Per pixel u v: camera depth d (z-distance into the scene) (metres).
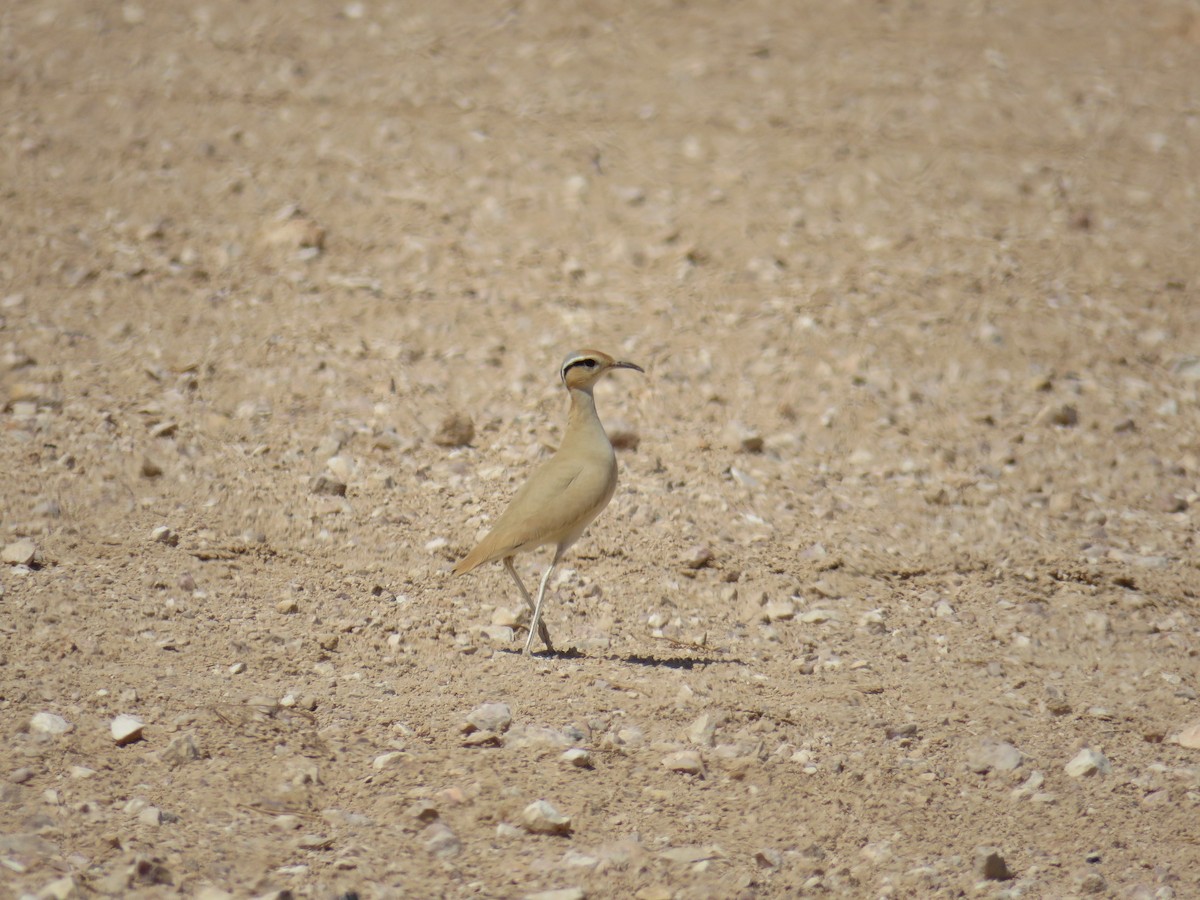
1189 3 27.91
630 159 20.47
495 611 10.39
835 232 18.62
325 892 6.50
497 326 15.80
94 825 6.92
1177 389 15.33
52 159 19.06
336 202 18.55
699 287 16.97
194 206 18.20
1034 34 26.23
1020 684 9.82
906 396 14.84
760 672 9.71
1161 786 8.27
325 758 7.84
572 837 7.26
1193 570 11.92
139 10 24.48
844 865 7.22
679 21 25.75
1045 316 16.64
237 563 10.84
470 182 19.42
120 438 12.67
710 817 7.57
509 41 24.48
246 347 14.88
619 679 9.22
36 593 9.73
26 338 14.62
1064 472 13.64
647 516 12.15
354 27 24.59
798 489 13.02
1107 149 21.70
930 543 12.27
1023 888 7.08
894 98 23.03
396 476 12.62
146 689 8.45
